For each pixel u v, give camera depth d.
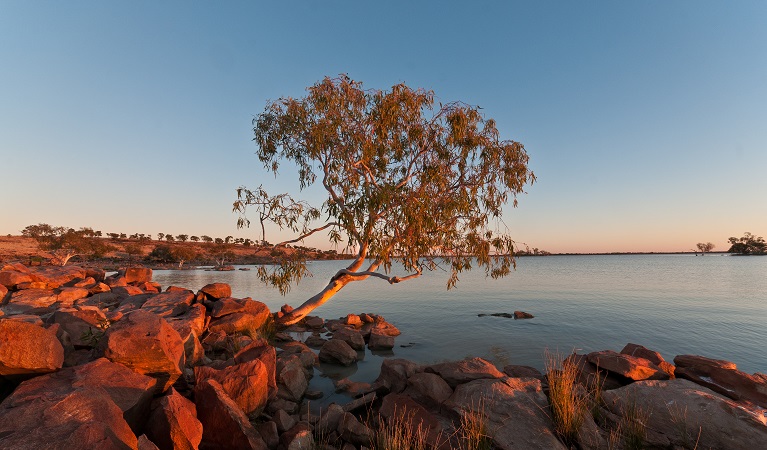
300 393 8.86
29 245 101.69
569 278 56.50
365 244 15.44
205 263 110.69
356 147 14.77
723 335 17.27
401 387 8.42
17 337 5.12
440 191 15.56
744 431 5.78
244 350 9.06
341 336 14.63
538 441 5.95
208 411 5.95
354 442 6.32
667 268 89.94
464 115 14.65
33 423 3.98
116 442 3.88
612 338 16.64
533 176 16.69
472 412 6.54
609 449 5.80
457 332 17.94
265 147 15.71
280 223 15.34
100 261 91.12
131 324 6.55
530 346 15.23
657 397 6.84
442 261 16.62
